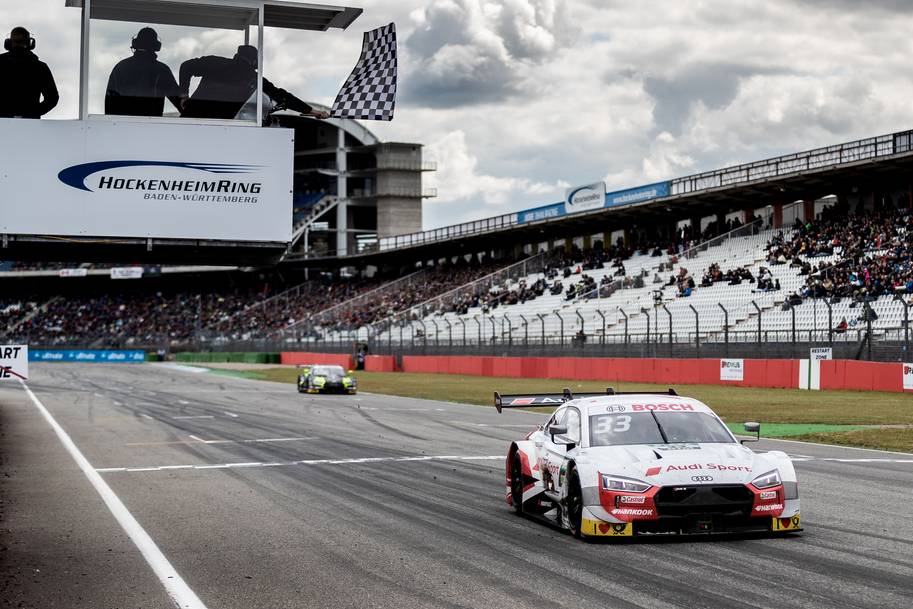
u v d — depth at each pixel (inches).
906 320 1216.2
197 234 343.6
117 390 1727.4
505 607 262.2
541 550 341.1
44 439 842.2
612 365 1684.3
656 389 1378.0
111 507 465.1
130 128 340.8
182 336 3767.2
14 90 337.4
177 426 958.4
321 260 3592.5
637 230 2426.2
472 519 413.4
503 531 382.9
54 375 2450.8
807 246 1760.6
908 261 1488.7
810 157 1822.1
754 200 2075.5
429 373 2316.7
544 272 2532.0
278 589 292.2
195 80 346.6
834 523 386.9
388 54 355.3
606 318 1936.5
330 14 355.3
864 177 1817.2
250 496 494.3
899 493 472.7
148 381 2110.0
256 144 348.2
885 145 1681.8
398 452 697.0
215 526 408.2
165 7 345.1
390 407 1232.2
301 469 605.6
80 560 341.4
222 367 2967.5
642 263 2219.5
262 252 360.2
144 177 341.1
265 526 405.7
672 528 342.0
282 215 348.5
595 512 347.3
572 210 2409.0
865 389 1247.5
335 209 3892.7
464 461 638.5
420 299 2903.5
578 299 2174.0
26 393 1653.5
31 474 601.0
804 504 437.4
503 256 2999.5
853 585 280.7
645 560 319.0
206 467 624.7
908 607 255.3
